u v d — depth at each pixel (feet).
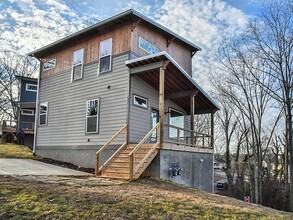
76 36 46.68
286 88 63.77
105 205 18.53
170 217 18.08
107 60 43.09
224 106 98.68
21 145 65.10
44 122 51.52
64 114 48.08
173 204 20.80
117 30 42.75
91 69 45.19
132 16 40.45
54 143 48.80
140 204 19.65
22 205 17.16
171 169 36.50
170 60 35.86
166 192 25.35
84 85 45.73
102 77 43.29
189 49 55.77
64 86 49.16
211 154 48.75
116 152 36.37
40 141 51.52
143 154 34.68
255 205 26.50
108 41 43.55
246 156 92.99
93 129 43.01
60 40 48.67
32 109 84.99
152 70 38.58
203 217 18.80
